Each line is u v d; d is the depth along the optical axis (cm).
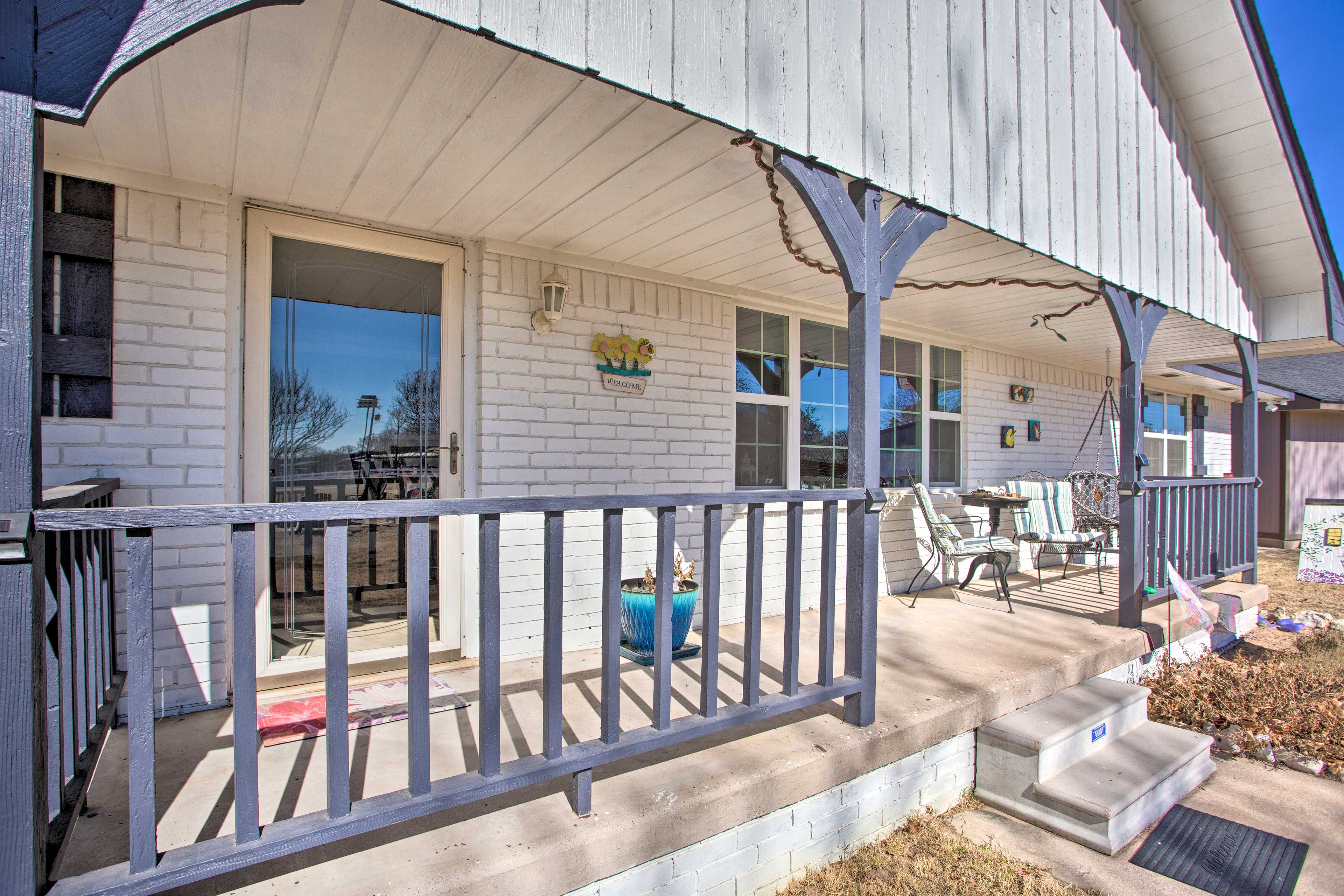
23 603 127
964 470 657
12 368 126
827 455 540
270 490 322
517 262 374
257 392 313
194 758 245
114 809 208
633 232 353
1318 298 593
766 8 242
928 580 588
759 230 350
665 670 220
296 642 336
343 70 206
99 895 136
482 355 363
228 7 142
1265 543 1216
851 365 276
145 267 281
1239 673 476
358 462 345
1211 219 539
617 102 225
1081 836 280
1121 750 332
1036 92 371
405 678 337
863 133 275
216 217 295
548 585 195
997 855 269
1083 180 406
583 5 195
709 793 217
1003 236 345
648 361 416
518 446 373
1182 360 775
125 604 280
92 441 271
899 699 305
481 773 185
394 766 236
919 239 298
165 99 222
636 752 208
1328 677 475
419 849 183
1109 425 854
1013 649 388
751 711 236
